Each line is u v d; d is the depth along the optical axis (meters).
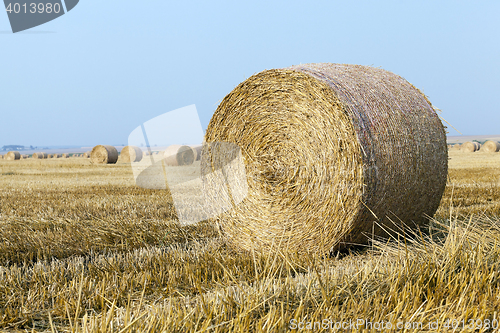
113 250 5.01
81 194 9.73
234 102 5.43
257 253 4.89
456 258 3.64
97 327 2.51
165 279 3.90
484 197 8.52
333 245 4.52
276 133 5.02
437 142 5.27
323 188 4.57
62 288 3.57
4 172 17.83
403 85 5.43
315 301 2.90
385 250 4.36
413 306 2.81
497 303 2.93
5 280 3.80
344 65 5.46
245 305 2.86
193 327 2.62
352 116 4.34
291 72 4.84
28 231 5.70
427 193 5.16
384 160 4.41
